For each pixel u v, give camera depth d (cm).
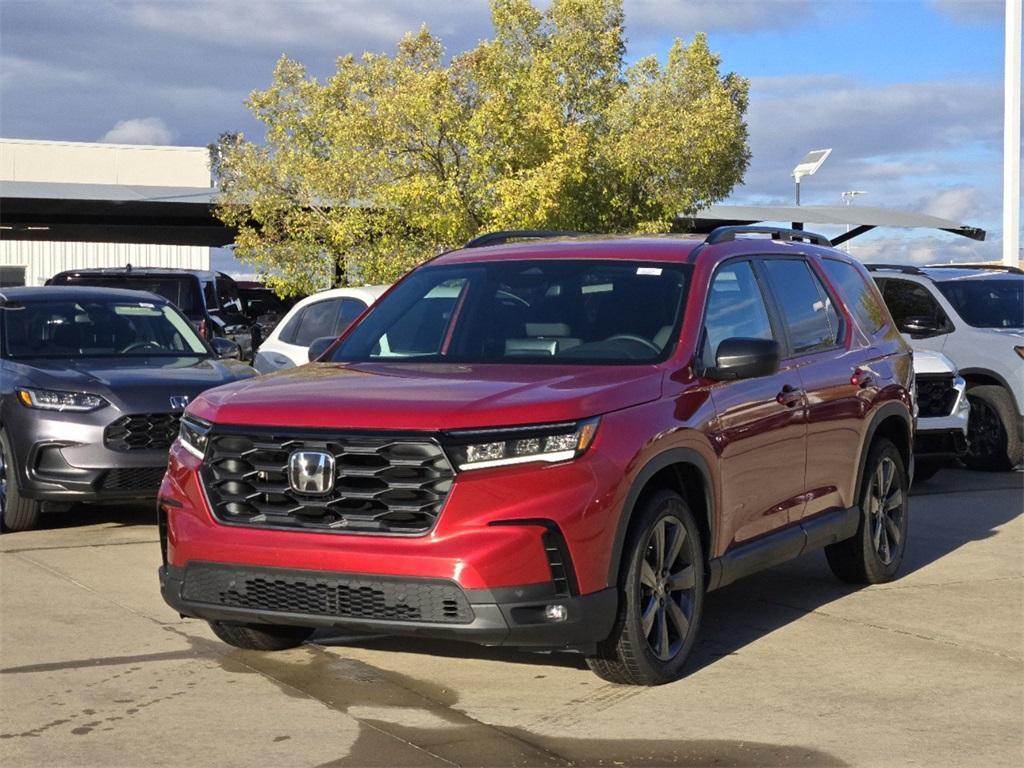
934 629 686
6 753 486
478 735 508
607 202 2686
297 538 531
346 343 672
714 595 771
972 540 958
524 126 2362
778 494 668
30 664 607
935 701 556
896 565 810
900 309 1417
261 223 2688
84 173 4500
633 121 2800
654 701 553
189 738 504
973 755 487
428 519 518
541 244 698
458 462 515
